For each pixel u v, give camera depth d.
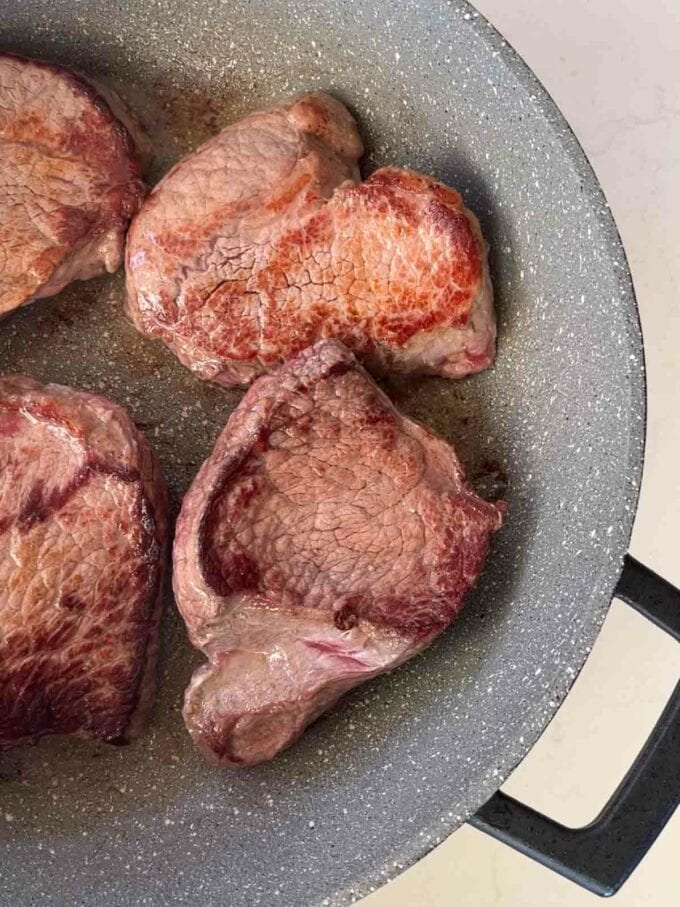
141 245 0.30
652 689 0.41
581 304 0.28
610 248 0.27
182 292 0.30
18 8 0.32
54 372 0.33
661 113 0.39
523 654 0.28
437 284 0.29
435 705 0.30
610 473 0.27
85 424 0.29
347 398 0.29
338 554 0.28
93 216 0.31
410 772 0.29
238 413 0.29
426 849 0.27
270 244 0.29
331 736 0.31
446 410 0.32
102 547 0.29
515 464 0.31
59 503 0.29
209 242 0.30
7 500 0.28
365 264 0.29
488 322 0.30
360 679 0.29
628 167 0.40
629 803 0.28
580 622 0.27
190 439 0.33
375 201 0.29
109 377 0.33
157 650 0.31
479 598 0.30
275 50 0.33
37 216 0.30
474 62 0.29
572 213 0.28
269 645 0.29
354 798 0.30
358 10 0.30
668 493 0.41
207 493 0.28
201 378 0.32
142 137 0.33
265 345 0.30
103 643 0.29
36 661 0.29
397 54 0.31
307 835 0.30
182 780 0.32
